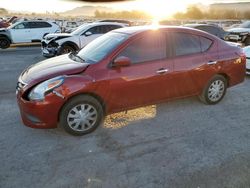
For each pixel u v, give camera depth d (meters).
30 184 3.10
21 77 4.38
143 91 4.54
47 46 11.92
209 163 3.51
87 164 3.49
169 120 4.82
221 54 5.32
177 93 4.96
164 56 4.67
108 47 4.45
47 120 3.95
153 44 4.58
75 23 29.55
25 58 12.23
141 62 4.46
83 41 12.14
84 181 3.16
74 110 4.08
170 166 3.45
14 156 3.66
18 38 16.67
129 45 4.37
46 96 3.84
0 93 6.52
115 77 4.21
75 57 4.80
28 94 3.98
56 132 4.35
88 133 4.28
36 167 3.42
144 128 4.51
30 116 4.01
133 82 4.38
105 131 4.39
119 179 3.20
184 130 4.45
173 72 4.74
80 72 4.09
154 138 4.18
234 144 4.00
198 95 5.42
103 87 4.15
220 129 4.50
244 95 6.28
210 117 4.96
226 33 15.73
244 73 5.80
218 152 3.78
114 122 4.72
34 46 17.78
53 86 3.86
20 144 3.98
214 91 5.45
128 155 3.71
